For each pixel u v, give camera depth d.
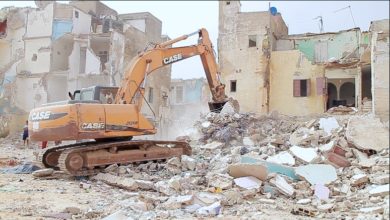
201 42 17.83
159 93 36.84
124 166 13.24
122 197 9.88
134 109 13.76
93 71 31.23
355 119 15.88
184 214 8.38
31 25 31.95
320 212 8.95
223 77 30.00
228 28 30.33
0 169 14.52
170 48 16.25
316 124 18.89
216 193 10.16
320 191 10.66
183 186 10.60
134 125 13.65
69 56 31.67
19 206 8.50
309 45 30.69
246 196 10.10
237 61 29.66
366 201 9.80
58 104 13.16
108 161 13.14
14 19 31.89
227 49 30.14
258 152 16.36
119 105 13.52
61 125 12.45
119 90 14.57
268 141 18.14
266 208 9.25
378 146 14.27
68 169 12.38
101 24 34.81
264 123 21.48
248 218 8.20
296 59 28.89
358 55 28.52
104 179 12.12
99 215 7.94
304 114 28.19
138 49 34.78
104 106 13.17
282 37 31.73
